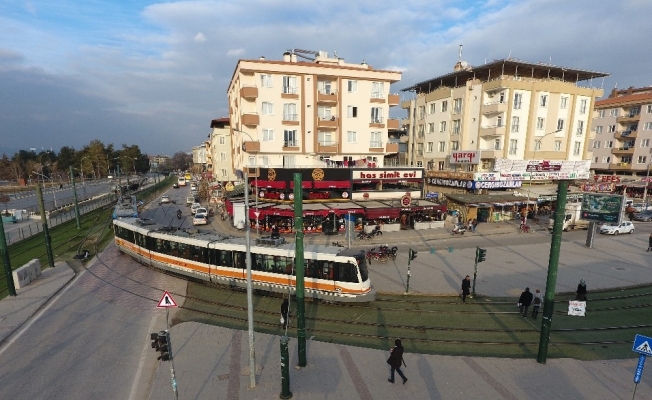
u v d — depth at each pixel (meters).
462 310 17.69
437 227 37.25
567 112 48.53
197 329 15.45
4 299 18.83
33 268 21.98
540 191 44.28
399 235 34.06
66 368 12.64
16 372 12.38
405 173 40.53
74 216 49.56
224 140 63.62
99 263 25.91
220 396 10.96
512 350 14.20
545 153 48.12
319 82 42.75
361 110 43.84
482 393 11.19
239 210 36.97
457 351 14.07
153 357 13.34
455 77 53.19
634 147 61.91
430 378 11.95
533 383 11.73
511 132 45.97
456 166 51.22
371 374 12.19
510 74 48.72
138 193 74.00
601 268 24.58
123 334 15.18
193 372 12.26
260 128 40.62
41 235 37.22
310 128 42.16
